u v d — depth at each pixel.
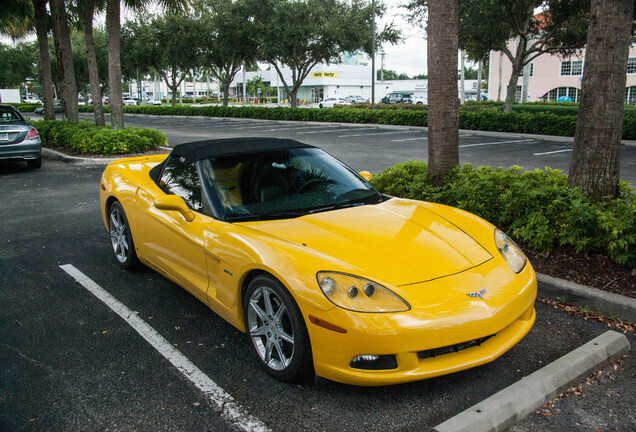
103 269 4.77
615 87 4.41
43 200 7.91
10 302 4.02
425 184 5.86
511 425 2.43
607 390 2.71
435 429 2.27
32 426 2.47
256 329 2.93
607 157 4.53
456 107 5.73
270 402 2.64
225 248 3.03
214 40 32.09
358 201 3.55
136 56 39.41
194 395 2.72
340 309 2.41
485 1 18.83
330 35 26.66
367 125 23.98
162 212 3.81
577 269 4.10
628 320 3.49
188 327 3.55
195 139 18.50
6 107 10.91
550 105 31.78
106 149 12.47
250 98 78.19
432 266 2.68
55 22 14.98
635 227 3.90
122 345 3.29
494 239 3.13
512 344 2.67
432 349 2.45
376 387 2.74
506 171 5.63
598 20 4.42
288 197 3.46
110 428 2.45
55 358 3.13
